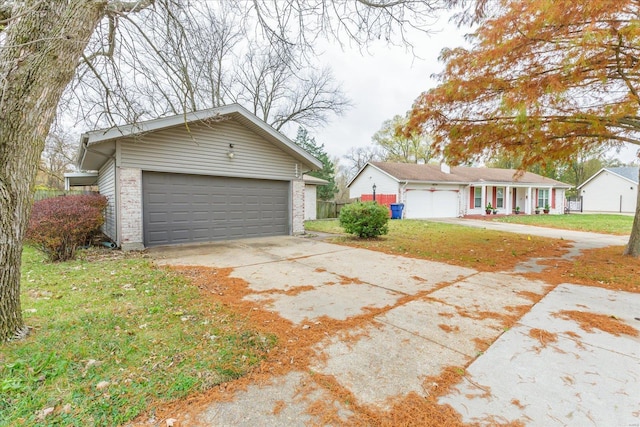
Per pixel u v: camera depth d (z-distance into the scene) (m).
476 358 2.59
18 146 2.50
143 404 1.94
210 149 8.81
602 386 2.20
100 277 4.83
